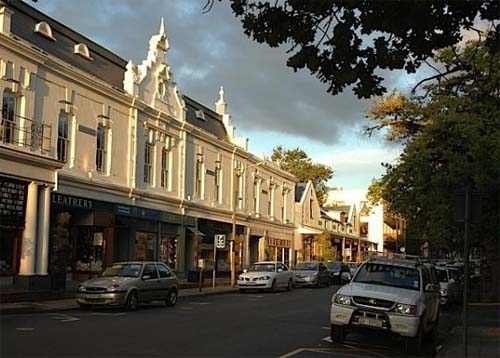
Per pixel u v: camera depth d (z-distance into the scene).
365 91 8.97
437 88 24.67
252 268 34.22
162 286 21.66
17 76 22.42
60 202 24.67
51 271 22.91
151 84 32.12
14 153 20.78
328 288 38.12
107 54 30.12
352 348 13.02
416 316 12.52
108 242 27.78
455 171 22.70
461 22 8.99
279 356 11.55
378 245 91.12
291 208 55.88
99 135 27.86
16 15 24.12
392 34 8.80
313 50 8.89
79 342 12.27
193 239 36.78
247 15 8.93
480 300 29.42
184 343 12.70
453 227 24.23
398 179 28.45
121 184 29.09
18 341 12.12
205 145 38.50
